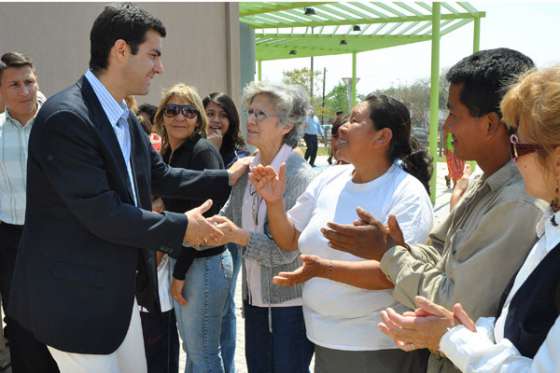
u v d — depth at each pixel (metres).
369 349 2.00
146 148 2.38
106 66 2.12
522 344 1.22
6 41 5.60
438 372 1.65
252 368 2.65
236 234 2.32
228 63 8.70
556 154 1.18
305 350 2.51
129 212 2.00
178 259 2.73
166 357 3.29
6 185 3.55
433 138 9.59
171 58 7.58
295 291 2.43
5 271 3.64
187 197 2.73
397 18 12.84
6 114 3.65
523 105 1.22
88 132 1.99
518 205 1.46
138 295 2.34
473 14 12.04
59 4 6.13
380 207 2.05
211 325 2.82
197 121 3.06
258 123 2.52
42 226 2.08
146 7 7.09
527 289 1.25
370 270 1.89
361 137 2.07
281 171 2.28
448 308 1.54
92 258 2.06
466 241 1.55
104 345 2.08
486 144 1.60
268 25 13.96
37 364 3.28
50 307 2.03
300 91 2.60
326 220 2.16
